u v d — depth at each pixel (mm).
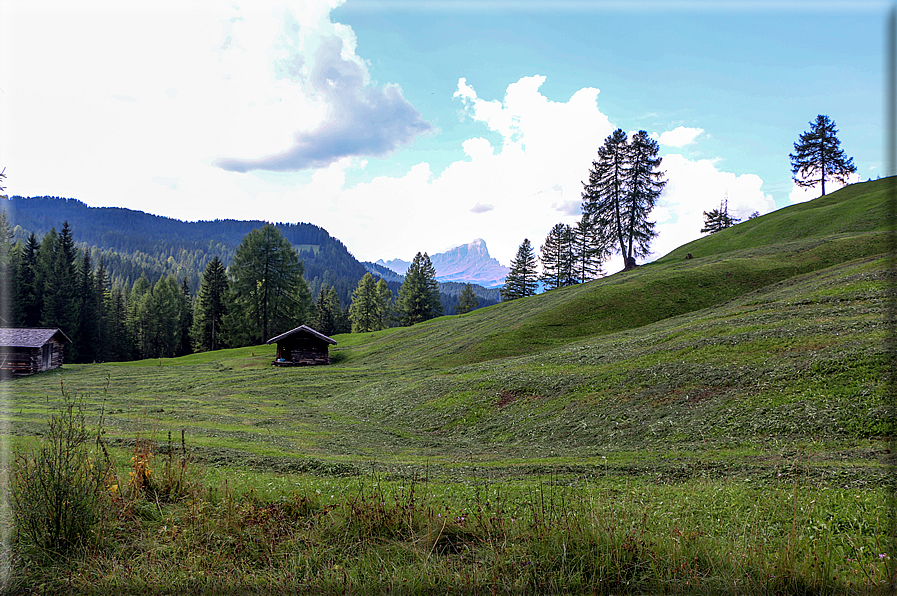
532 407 25141
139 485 10273
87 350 94062
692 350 27625
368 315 134125
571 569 7133
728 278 52906
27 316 87250
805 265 52500
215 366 60625
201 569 7406
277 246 95625
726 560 7055
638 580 6914
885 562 6852
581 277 127938
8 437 15406
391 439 22734
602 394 24438
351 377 43594
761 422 17719
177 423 24328
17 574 7129
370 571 7320
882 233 56031
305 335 58562
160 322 110375
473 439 22609
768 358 23500
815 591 6426
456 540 8414
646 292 52844
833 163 101562
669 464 14578
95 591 6883
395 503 9875
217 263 109562
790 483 11508
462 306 141250
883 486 10414
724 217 123625
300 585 7000
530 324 50531
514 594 6660
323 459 16547
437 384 32250
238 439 20266
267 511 9336
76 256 100375
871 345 21062
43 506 7805
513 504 10297
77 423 9750
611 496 11289
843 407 17047
